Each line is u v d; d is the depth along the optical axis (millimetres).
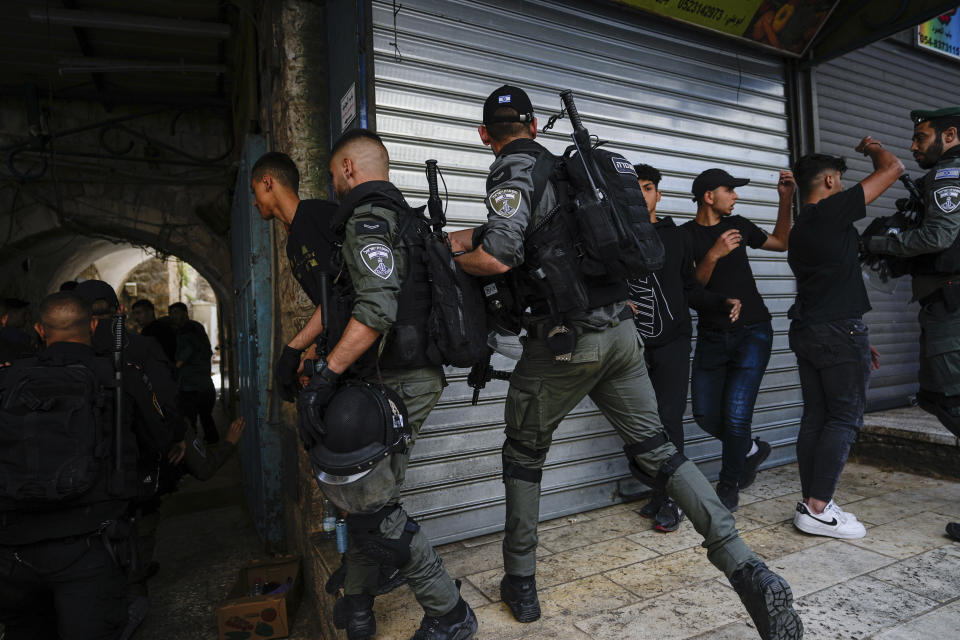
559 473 3146
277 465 3742
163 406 2561
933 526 2686
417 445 2826
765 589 1539
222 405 11828
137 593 2793
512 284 1867
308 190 3164
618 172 1811
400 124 2863
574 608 2049
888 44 5117
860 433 3930
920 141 2617
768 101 4293
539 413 1914
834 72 4668
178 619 3059
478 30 3082
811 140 4379
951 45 5500
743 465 3025
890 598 2014
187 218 7852
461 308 1736
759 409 3980
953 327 2498
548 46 3307
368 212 1668
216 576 3617
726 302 2855
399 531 1676
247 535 4355
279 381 1934
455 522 2889
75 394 1827
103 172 7422
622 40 3576
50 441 1753
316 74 3240
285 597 2684
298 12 3227
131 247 11414
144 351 2609
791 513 2936
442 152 2969
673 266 2805
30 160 7195
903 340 4934
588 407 3252
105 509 1903
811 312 2672
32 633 2051
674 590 2160
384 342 1677
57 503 1789
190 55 6516
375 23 2799
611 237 1685
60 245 8969
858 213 2572
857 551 2428
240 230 4574
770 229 4270
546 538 2799
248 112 4523
